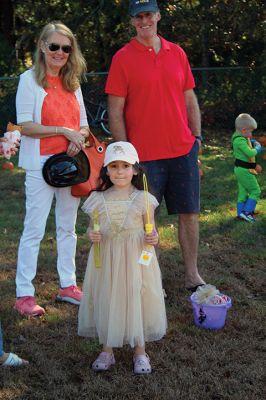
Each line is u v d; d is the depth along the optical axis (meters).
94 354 4.21
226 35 16.14
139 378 3.89
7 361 4.02
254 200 7.38
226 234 6.92
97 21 16.33
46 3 16.89
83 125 4.97
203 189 9.09
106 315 3.88
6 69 18.36
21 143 4.73
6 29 19.11
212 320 4.55
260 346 4.30
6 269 5.94
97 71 17.80
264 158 10.84
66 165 4.62
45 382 3.88
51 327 4.65
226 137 14.18
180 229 5.25
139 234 3.91
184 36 16.06
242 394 3.68
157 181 4.91
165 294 5.23
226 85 15.28
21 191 9.27
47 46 4.53
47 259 6.16
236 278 5.64
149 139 4.84
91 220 3.97
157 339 4.00
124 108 4.91
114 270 3.84
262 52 16.23
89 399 3.67
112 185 4.01
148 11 4.59
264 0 15.03
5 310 4.91
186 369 3.98
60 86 4.73
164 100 4.79
